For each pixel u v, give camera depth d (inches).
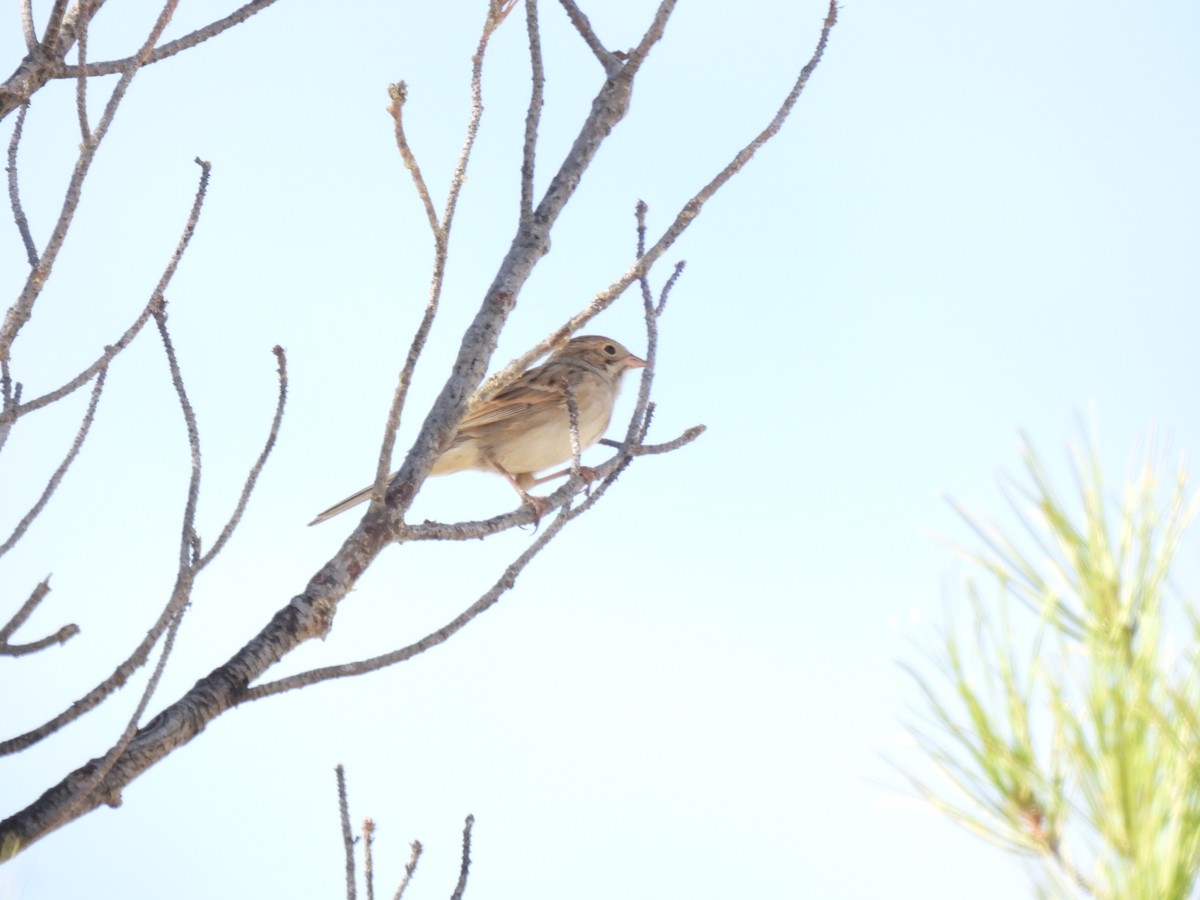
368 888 303.7
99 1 360.8
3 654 297.4
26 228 338.3
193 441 298.2
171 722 285.3
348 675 308.3
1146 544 150.9
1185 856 142.6
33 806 257.4
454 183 310.8
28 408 311.4
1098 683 147.9
